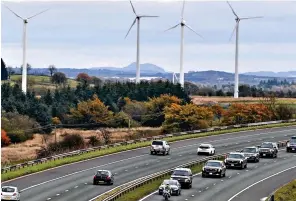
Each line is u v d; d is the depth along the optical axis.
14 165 182.62
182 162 199.50
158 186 153.88
